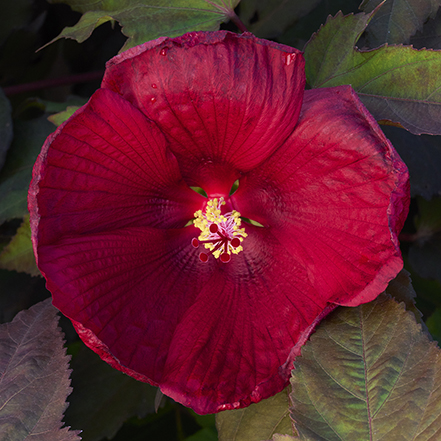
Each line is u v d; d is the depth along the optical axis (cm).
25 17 98
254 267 87
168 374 83
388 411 81
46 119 96
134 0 88
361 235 82
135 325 83
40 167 79
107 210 83
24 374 84
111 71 79
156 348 84
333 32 87
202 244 89
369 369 82
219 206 89
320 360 82
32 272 90
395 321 82
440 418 80
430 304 102
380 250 81
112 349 82
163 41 78
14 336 85
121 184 83
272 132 81
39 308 86
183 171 86
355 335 82
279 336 85
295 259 85
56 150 79
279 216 87
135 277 84
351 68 86
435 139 97
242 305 86
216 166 86
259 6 95
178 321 85
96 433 92
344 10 96
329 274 83
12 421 83
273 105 80
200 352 84
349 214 82
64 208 81
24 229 90
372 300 82
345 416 81
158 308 85
